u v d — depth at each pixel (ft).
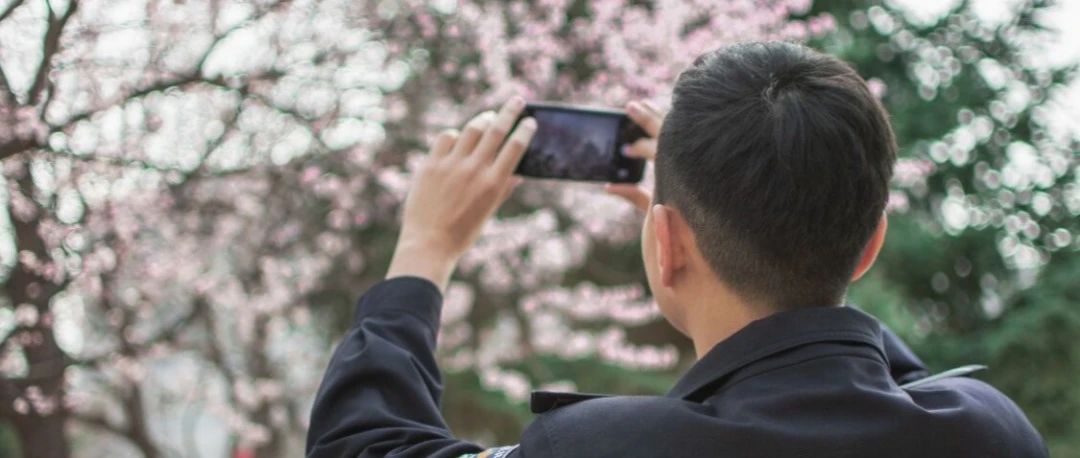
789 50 3.18
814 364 2.97
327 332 22.02
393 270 3.87
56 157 9.81
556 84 14.46
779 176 2.96
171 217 13.30
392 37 12.79
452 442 3.20
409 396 3.42
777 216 2.98
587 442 2.88
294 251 15.94
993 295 27.73
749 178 2.98
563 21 14.15
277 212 14.97
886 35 25.21
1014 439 3.13
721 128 3.04
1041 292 25.79
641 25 13.85
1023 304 26.55
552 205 16.88
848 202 3.00
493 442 27.04
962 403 3.13
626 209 15.80
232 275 15.83
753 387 2.97
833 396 2.89
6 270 10.68
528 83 14.32
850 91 3.06
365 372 3.45
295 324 18.81
